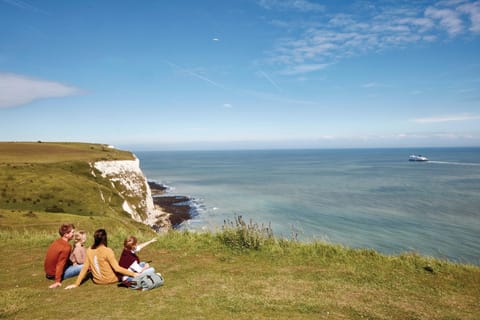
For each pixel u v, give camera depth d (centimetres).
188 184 13475
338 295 686
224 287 707
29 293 665
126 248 753
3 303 602
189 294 659
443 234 5247
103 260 725
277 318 548
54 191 6156
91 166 8556
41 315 551
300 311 586
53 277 783
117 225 4372
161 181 14925
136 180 9250
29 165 7556
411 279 827
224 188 11881
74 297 646
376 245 4722
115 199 7012
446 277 850
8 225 3456
